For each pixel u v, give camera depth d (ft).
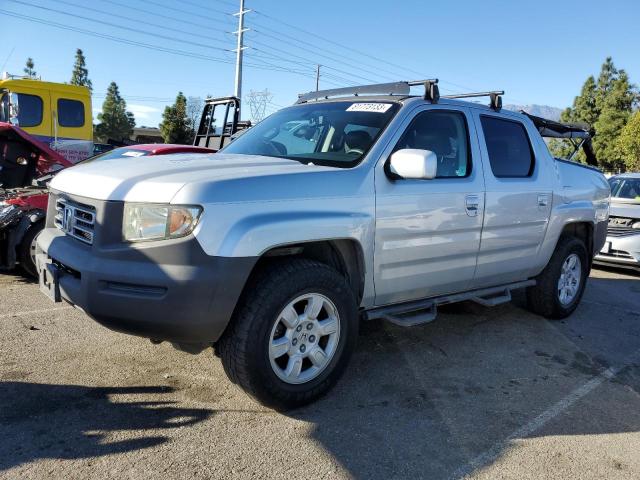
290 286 10.29
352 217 11.21
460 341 15.74
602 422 11.30
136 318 9.53
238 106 38.14
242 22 108.27
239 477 8.75
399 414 11.15
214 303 9.48
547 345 15.89
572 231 19.03
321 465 9.22
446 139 13.83
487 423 11.00
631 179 30.99
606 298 22.27
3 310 16.42
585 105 184.96
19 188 21.79
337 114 13.79
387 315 12.78
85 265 9.78
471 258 14.19
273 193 10.23
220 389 11.72
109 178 10.36
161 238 9.41
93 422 10.17
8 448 9.17
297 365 10.76
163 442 9.61
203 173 10.18
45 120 38.22
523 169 16.02
